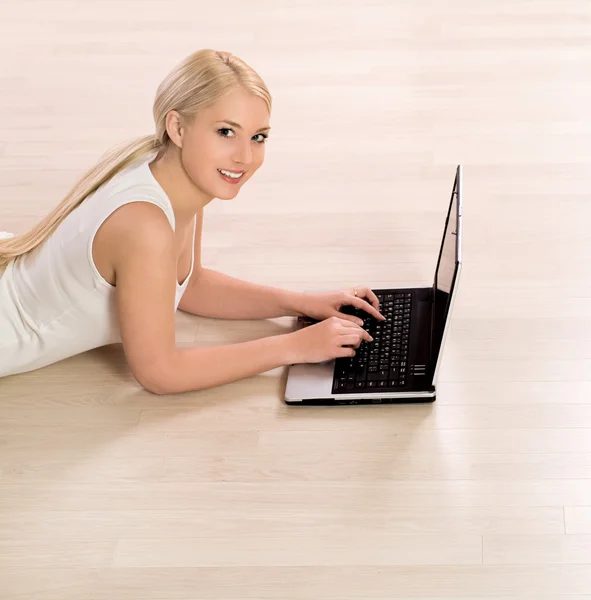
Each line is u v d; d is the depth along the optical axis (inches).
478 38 124.8
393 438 71.5
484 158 102.7
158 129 65.9
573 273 86.0
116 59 126.0
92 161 106.9
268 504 67.5
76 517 67.7
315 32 128.6
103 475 70.5
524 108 110.5
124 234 65.7
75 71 124.2
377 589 61.7
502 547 63.6
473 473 68.5
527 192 97.0
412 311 79.0
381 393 73.0
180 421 74.2
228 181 65.9
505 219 93.4
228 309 82.7
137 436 73.3
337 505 67.1
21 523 67.6
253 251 91.9
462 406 73.5
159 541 65.7
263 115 63.9
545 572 61.9
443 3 133.1
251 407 74.8
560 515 65.2
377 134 108.3
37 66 125.9
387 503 66.9
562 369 76.3
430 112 111.3
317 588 62.0
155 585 63.0
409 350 75.6
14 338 74.8
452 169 101.7
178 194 68.0
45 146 110.0
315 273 88.6
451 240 69.1
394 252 90.6
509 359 77.4
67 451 72.6
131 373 78.7
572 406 73.0
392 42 125.2
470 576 62.0
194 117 63.0
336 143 107.3
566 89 113.4
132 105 116.3
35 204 100.7
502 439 70.9
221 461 70.8
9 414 76.0
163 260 66.7
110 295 70.7
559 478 67.7
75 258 68.7
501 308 82.6
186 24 132.5
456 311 82.6
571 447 69.9
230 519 66.7
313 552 64.2
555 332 79.8
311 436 72.2
